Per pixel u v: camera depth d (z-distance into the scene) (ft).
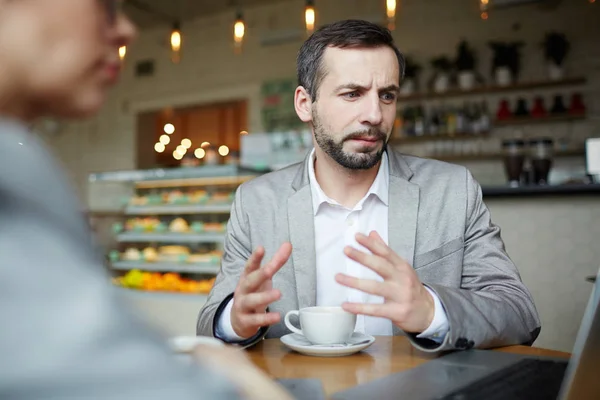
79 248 0.72
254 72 20.10
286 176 4.32
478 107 16.71
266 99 19.80
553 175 12.41
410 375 2.27
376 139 3.67
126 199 11.98
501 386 2.11
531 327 3.20
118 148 22.50
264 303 2.78
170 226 11.46
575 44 15.80
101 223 12.02
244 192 4.32
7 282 0.63
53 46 0.80
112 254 11.78
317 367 2.51
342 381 2.27
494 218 8.63
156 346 0.69
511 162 10.05
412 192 4.04
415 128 17.04
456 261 3.87
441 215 3.98
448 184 4.08
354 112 3.60
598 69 15.51
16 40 0.78
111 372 0.63
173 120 21.94
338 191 4.10
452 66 16.98
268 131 19.70
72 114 0.88
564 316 8.16
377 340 3.14
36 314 0.63
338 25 3.67
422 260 3.89
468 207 4.00
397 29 17.98
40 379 0.61
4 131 0.72
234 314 2.88
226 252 4.19
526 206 8.43
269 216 4.11
